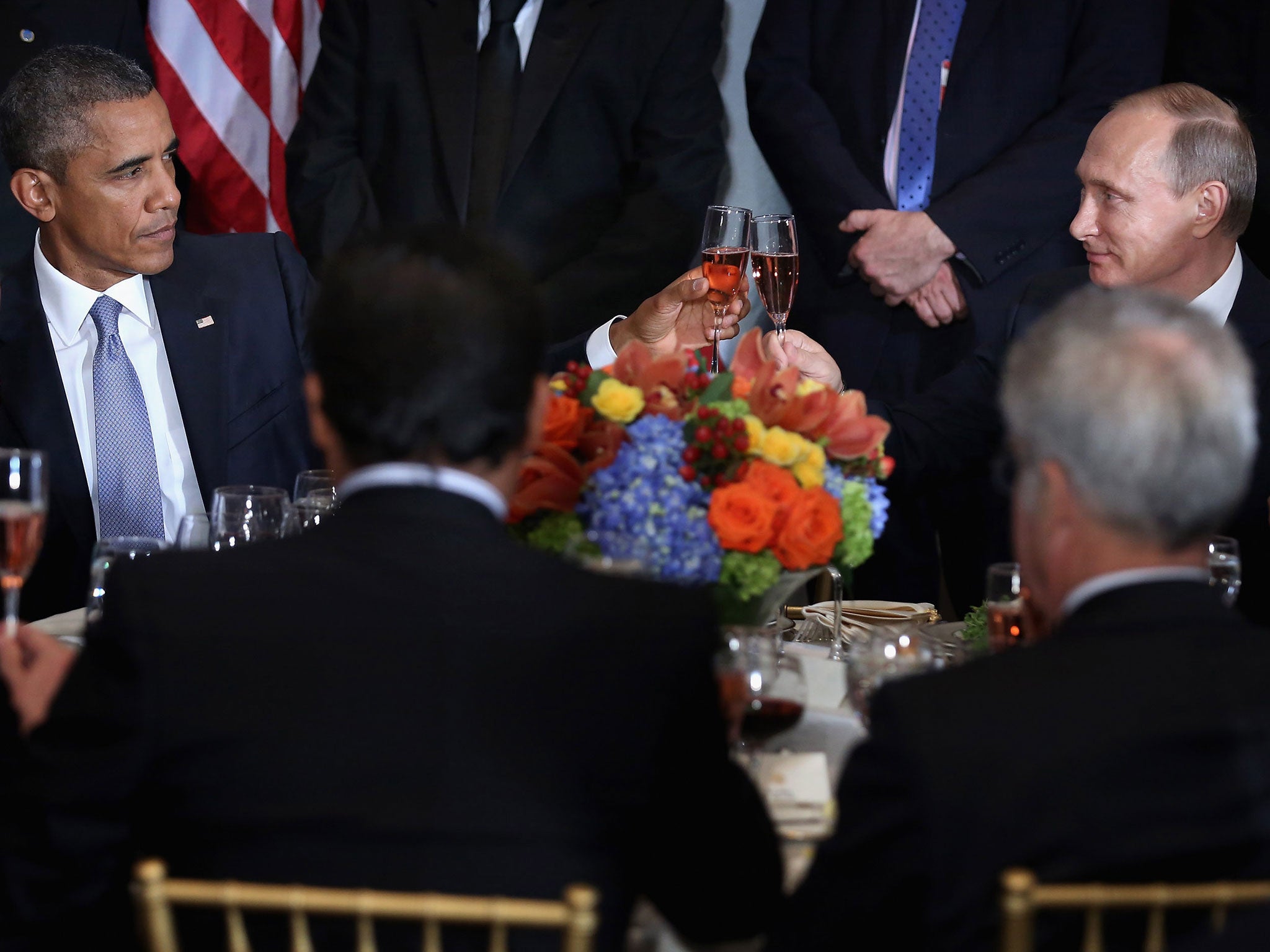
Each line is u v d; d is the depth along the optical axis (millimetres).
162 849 4301
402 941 4082
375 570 4379
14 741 5098
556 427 6000
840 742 6449
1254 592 9922
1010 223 14172
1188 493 4121
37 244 10648
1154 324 4262
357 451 4574
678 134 15438
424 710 4184
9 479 6727
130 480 10453
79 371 10578
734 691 5457
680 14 15438
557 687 4281
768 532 5711
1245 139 10102
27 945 4406
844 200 14469
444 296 4477
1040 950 3939
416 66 15375
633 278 15031
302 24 16641
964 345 14328
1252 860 3922
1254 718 3969
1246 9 14383
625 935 4324
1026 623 6570
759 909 4734
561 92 15234
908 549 14703
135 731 4172
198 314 10891
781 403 6180
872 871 3984
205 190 16328
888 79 14727
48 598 10203
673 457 5922
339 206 15211
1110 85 14500
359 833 4086
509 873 4094
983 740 3938
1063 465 4238
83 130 9992
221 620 4281
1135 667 4062
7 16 14461
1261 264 14047
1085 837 3848
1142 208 10148
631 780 4305
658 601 4523
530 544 6039
